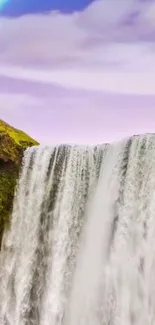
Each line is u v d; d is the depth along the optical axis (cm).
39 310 2834
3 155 2867
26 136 3183
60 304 2780
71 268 2806
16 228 2992
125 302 2567
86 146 2861
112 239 2673
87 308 2691
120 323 2555
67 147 2903
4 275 2984
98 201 2767
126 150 2670
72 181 2867
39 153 2950
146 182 2559
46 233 2914
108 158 2770
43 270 2891
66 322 2734
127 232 2612
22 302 2891
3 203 2988
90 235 2773
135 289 2548
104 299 2645
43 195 2925
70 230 2845
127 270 2591
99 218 2742
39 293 2866
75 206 2844
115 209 2681
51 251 2886
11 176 2955
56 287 2822
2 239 3022
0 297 2953
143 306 2505
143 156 2584
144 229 2548
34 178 2945
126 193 2638
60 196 2892
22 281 2931
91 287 2705
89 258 2753
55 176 2908
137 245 2570
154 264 2502
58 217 2881
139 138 2619
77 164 2859
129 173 2634
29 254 2945
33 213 2945
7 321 2894
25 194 2962
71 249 2827
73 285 2775
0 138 2869
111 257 2659
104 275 2672
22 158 2970
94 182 2805
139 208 2577
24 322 2852
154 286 2483
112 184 2714
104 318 2620
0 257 3019
